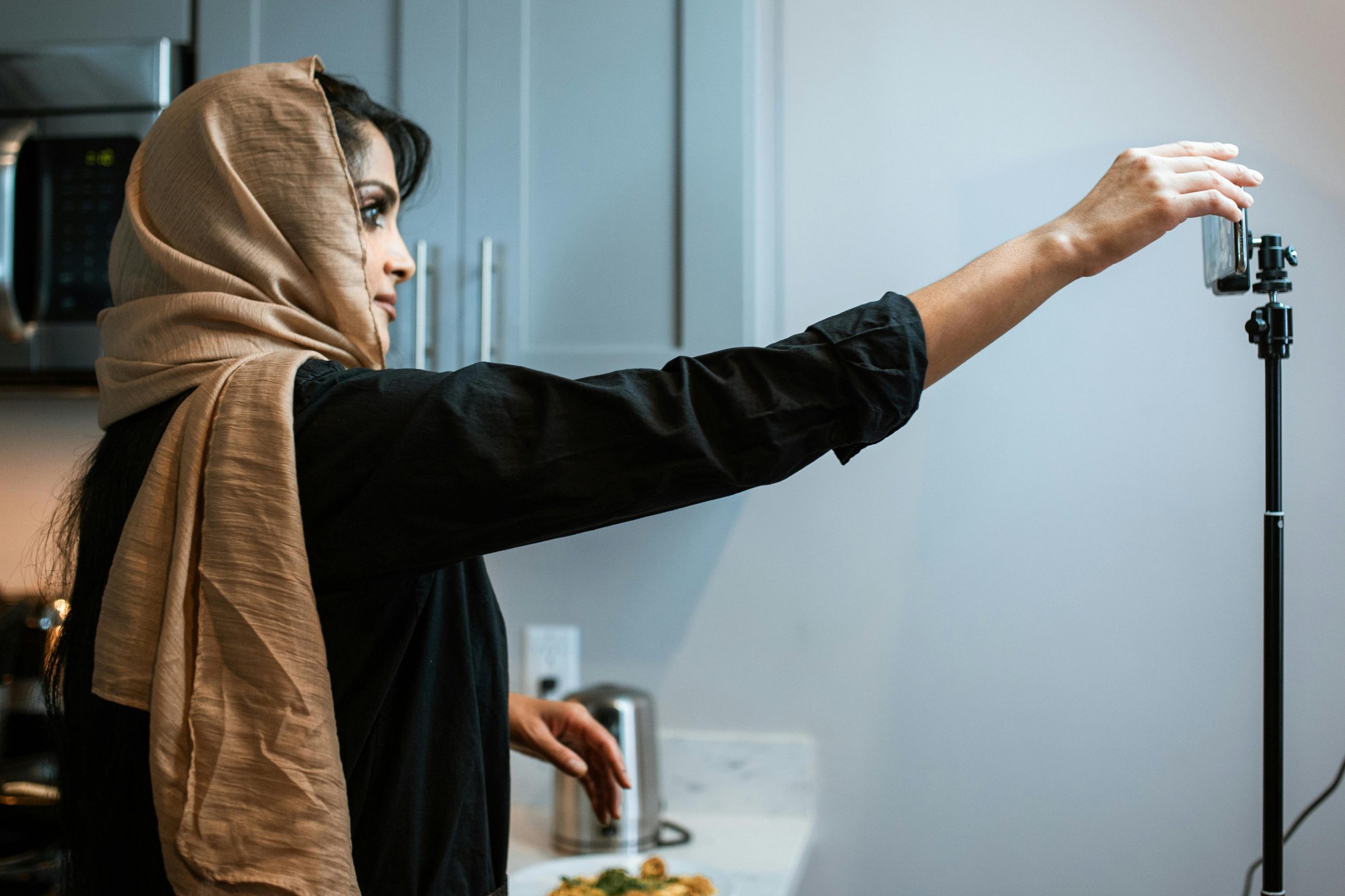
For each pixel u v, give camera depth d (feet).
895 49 5.36
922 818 5.26
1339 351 4.90
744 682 5.49
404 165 3.48
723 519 5.53
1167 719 5.04
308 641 2.11
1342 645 4.87
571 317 4.88
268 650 2.09
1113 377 5.13
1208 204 2.27
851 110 5.39
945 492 5.28
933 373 2.21
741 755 5.44
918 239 5.32
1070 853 5.11
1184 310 5.07
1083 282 5.17
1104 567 5.11
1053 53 5.21
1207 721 5.00
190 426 2.24
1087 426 5.15
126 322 2.56
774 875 4.59
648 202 4.83
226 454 2.17
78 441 5.98
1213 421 5.03
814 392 2.08
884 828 5.30
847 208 5.38
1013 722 5.18
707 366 2.13
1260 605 4.96
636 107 4.85
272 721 2.07
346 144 2.85
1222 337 5.02
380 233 3.02
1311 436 4.92
